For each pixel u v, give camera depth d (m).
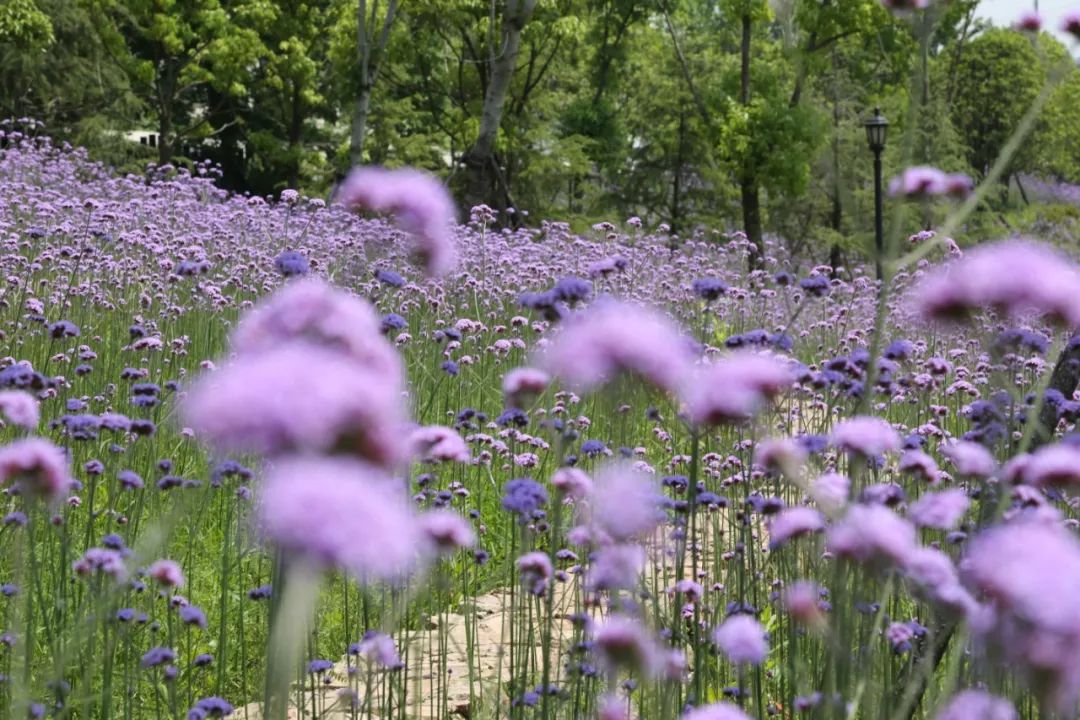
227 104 41.16
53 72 31.70
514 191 34.88
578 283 2.99
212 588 4.81
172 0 33.00
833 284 11.85
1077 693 1.15
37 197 12.49
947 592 1.79
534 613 4.56
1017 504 2.61
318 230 12.33
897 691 2.84
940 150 28.73
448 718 3.80
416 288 9.00
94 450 5.47
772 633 4.14
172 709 3.19
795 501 4.77
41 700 3.41
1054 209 20.66
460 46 34.59
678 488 4.34
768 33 44.00
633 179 39.25
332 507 0.76
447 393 6.69
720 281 3.58
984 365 7.29
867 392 2.23
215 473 3.66
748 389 1.56
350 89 34.44
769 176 30.73
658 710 2.85
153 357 6.64
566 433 2.78
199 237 10.77
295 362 0.84
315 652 4.08
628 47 42.34
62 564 3.54
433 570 3.68
